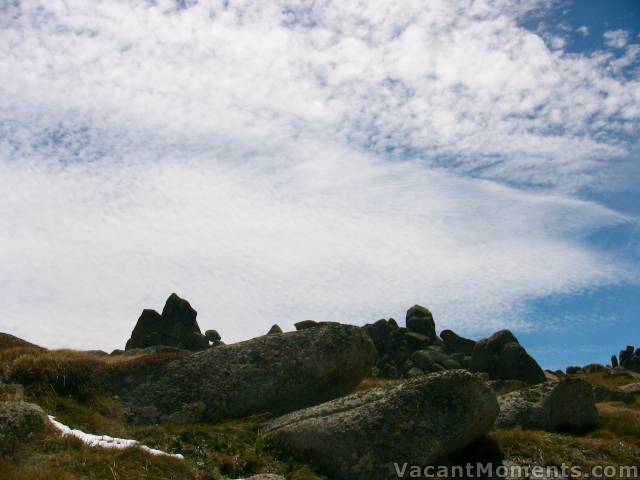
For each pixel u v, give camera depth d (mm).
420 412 17500
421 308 46562
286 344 21938
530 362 36812
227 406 20250
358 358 22156
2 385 18391
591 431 22453
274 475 15641
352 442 17078
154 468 14688
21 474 13070
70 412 18156
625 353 63688
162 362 21234
